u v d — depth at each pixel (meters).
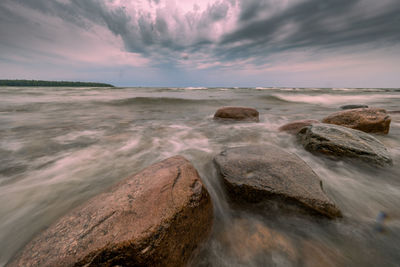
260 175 2.09
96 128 5.89
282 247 1.54
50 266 1.05
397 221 1.81
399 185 2.46
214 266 1.40
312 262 1.42
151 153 3.85
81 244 1.13
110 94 19.80
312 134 3.57
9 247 1.62
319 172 2.81
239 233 1.68
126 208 1.36
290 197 1.81
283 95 20.61
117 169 3.11
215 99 15.68
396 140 4.34
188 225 1.43
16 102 11.62
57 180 2.70
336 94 23.52
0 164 3.18
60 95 17.67
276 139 4.65
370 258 1.45
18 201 2.21
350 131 3.43
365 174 2.72
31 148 3.98
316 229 1.70
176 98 14.88
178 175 1.75
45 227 1.84
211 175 2.72
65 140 4.57
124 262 1.11
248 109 7.21
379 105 12.76
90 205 1.46
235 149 2.89
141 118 7.93
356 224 1.76
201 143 4.56
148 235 1.19
